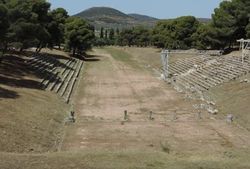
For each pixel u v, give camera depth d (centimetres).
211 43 12419
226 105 5909
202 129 4600
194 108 5816
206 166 2539
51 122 4512
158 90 7425
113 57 14738
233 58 9419
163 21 17800
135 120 5022
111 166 2470
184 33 15100
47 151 3519
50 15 10750
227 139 4188
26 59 8519
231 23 11488
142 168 2444
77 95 6775
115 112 5512
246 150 3597
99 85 7950
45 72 7912
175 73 9850
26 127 3950
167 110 5681
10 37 6569
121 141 4019
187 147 3828
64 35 12850
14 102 4706
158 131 4462
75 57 12862
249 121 4925
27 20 7400
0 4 5875
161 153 2878
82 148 3697
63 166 2462
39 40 8769
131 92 7188
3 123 3778
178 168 2481
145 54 15362
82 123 4769
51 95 5991
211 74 8338
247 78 7262
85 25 13212
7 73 6625
